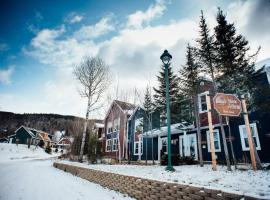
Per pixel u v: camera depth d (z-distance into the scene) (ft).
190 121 56.90
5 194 23.08
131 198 19.98
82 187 27.22
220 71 43.68
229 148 48.49
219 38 42.96
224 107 29.32
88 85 87.97
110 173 26.12
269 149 40.83
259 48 39.88
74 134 105.19
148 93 80.53
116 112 108.68
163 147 70.38
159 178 19.63
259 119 43.37
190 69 49.57
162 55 33.42
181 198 14.28
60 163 60.90
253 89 40.22
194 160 50.26
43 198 20.89
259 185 14.75
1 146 153.07
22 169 58.39
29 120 444.14
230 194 10.81
